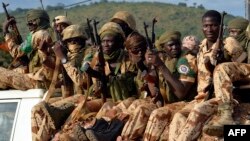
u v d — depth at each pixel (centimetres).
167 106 1659
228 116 1527
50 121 1770
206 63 1645
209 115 1564
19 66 2100
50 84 1998
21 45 2078
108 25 1856
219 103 1548
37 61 2028
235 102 1559
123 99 1822
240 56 1633
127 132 1647
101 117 1756
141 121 1650
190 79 1716
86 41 1980
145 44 1777
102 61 1828
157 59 1694
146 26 1720
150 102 1744
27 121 1791
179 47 1816
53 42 2005
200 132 1559
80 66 1914
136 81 1820
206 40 1712
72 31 1944
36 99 1812
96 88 1841
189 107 1650
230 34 1973
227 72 1560
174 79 1702
